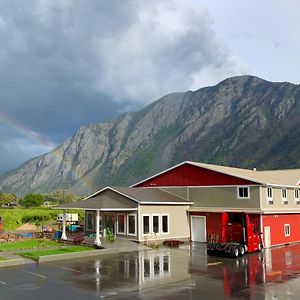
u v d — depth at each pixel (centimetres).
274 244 3819
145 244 3644
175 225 4006
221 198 4031
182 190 4334
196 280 2094
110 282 2027
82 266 2483
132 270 2361
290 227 4122
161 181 4531
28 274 2220
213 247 3009
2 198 10900
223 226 3391
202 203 4159
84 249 3166
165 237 3878
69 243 3538
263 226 3703
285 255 3095
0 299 1695
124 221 3828
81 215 5997
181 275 2225
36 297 1728
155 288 1902
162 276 2192
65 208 3678
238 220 3697
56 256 2747
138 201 3675
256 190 3797
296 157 18225
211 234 3953
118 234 3872
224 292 1827
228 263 2661
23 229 5331
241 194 3897
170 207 3994
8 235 4116
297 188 4438
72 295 1762
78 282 2023
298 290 1866
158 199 3931
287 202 4212
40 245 3391
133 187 4544
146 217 3753
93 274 2228
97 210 3422
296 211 4206
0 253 2908
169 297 1731
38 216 5875
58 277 2142
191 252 3194
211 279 2122
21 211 5916
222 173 4053
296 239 4188
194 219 4125
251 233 3306
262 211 3662
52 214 6059
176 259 2809
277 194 4056
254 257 2973
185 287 1928
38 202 9931
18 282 2020
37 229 5034
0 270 2339
